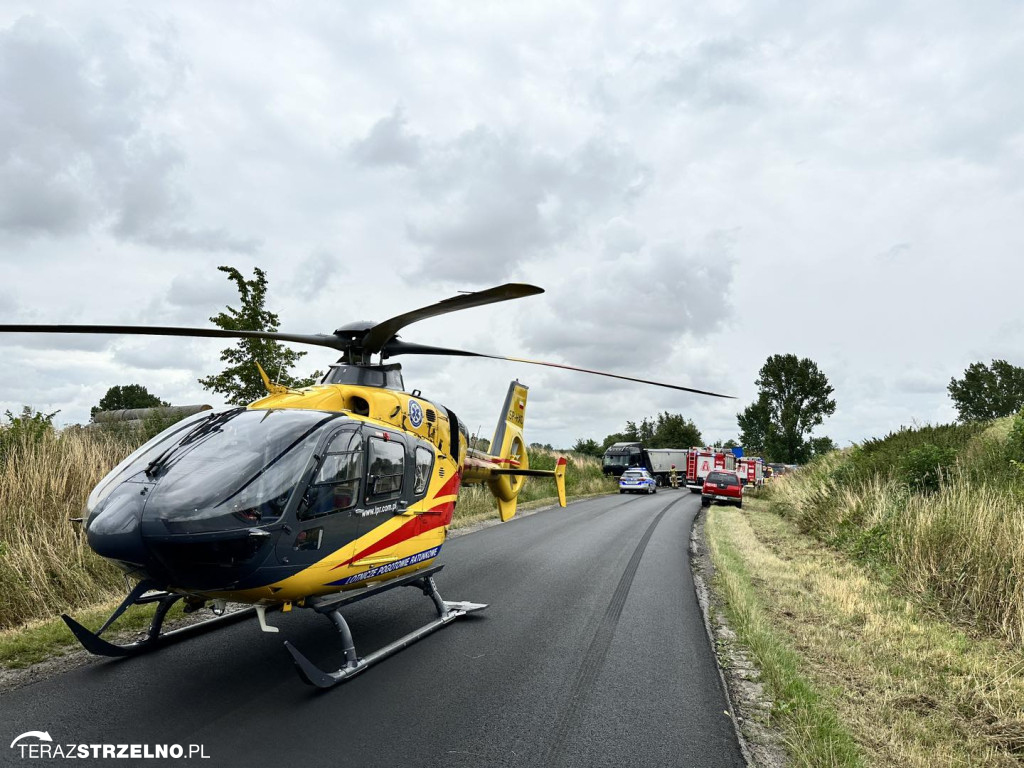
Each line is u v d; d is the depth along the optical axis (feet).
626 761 12.89
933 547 31.35
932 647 21.63
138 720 13.89
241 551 14.73
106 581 24.50
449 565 33.76
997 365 180.34
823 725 14.23
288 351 39.93
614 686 16.98
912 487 46.50
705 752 13.39
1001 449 45.16
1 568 21.58
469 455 33.83
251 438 16.47
